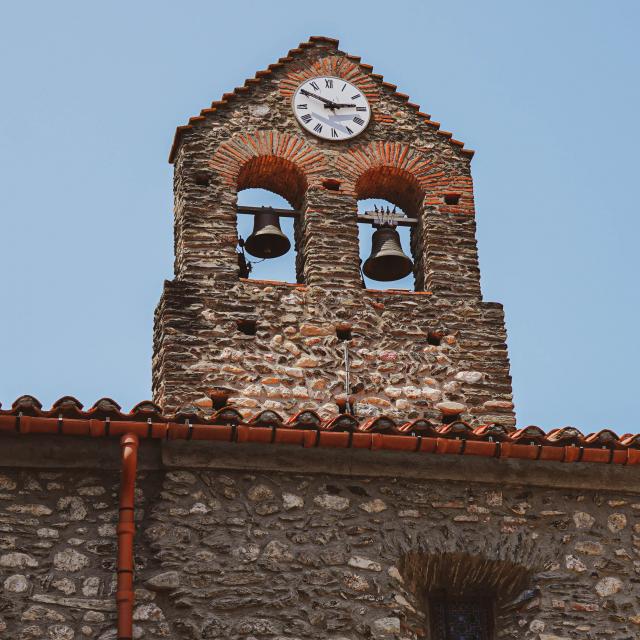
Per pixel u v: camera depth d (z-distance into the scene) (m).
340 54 54.19
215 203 50.34
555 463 41.28
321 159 51.88
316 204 51.00
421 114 53.62
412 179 52.34
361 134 52.72
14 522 38.81
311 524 39.91
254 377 47.41
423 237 51.59
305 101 52.75
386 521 40.38
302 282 50.59
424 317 49.66
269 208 51.59
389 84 53.97
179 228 50.28
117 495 39.62
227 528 39.44
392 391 48.12
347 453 40.38
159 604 38.25
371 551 39.88
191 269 48.91
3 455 39.19
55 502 39.31
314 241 50.28
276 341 48.16
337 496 40.44
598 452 40.88
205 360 47.34
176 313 47.88
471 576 40.69
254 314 48.47
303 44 54.06
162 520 39.19
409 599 39.94
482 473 41.16
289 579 39.06
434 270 50.72
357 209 51.47
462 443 40.25
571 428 40.91
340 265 50.03
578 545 41.00
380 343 48.88
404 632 39.12
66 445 39.38
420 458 40.75
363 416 47.41
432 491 41.03
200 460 39.88
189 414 39.22
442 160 52.88
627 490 41.84
